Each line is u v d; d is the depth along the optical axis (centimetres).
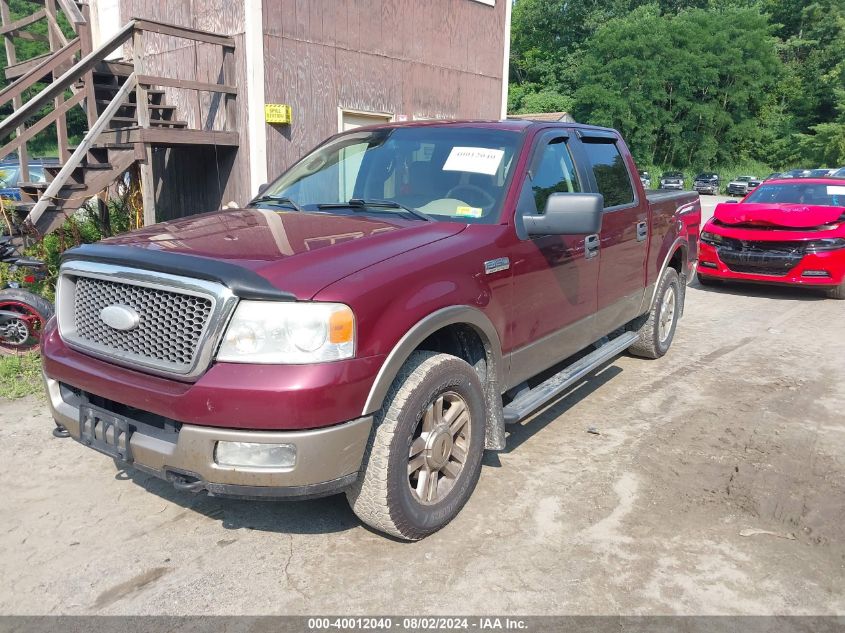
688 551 307
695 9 5909
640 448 417
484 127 408
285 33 884
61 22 3278
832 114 6100
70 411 301
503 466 389
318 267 269
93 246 300
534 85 6112
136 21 751
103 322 286
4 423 432
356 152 422
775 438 435
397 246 302
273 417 248
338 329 255
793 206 907
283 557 299
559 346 412
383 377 270
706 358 615
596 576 288
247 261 266
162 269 264
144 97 770
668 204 575
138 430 276
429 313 290
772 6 6962
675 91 5534
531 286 367
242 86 867
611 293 473
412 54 1080
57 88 721
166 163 1009
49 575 284
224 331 253
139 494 352
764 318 780
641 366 588
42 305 527
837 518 338
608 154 492
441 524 316
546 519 332
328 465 259
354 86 993
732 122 5622
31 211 669
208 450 254
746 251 889
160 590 276
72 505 339
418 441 302
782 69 5916
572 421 459
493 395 346
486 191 365
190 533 317
